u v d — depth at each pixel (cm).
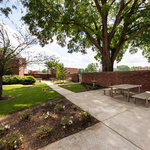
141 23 899
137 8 838
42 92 718
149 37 895
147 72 557
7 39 520
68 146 177
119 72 752
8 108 388
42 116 310
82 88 883
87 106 400
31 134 219
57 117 300
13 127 249
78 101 477
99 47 1038
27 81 1344
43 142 191
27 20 663
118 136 201
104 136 203
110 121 267
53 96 584
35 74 2691
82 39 1219
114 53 1073
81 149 168
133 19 900
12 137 191
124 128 231
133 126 239
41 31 732
